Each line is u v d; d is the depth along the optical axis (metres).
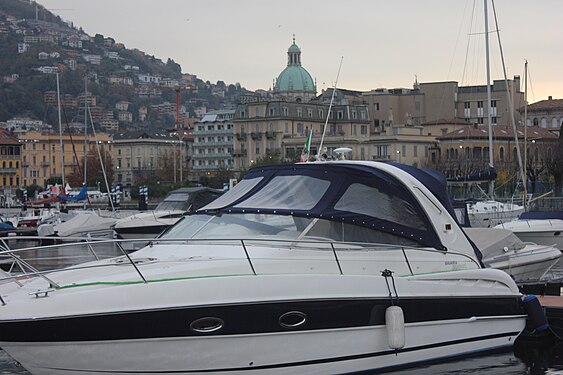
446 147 107.19
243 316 10.55
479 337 13.04
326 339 11.23
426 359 12.32
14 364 12.80
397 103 140.75
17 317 9.66
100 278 10.57
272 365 10.84
